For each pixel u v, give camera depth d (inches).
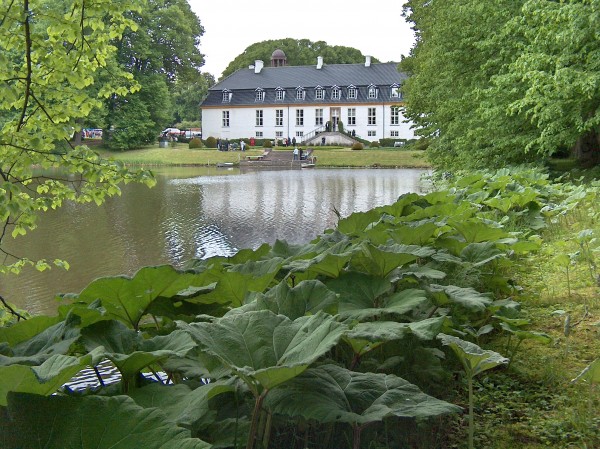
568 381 136.6
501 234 205.2
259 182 1419.8
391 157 2338.8
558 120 615.8
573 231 344.2
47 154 278.4
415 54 1328.7
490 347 157.2
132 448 65.0
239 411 96.0
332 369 94.5
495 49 768.3
